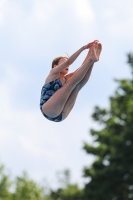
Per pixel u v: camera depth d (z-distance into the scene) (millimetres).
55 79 27547
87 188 104062
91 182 103562
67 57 28703
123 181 102188
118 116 108812
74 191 118375
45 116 27938
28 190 136875
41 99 27688
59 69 27094
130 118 105438
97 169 105250
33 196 135750
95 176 102250
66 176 126625
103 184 102688
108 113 111062
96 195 102812
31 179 139125
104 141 105125
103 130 107938
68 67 27938
